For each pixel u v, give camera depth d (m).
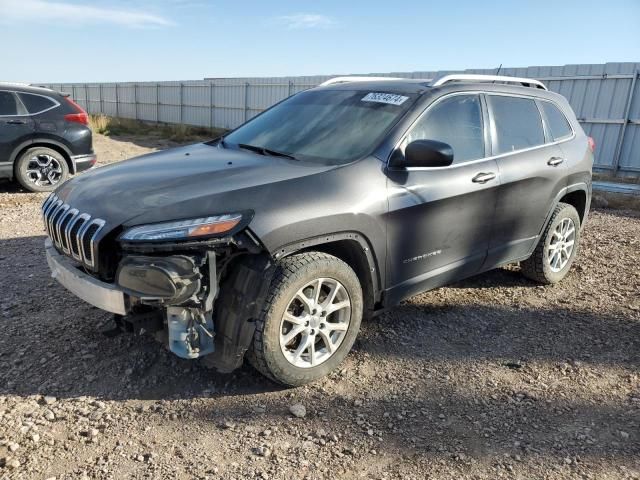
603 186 11.38
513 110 4.45
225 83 24.36
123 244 2.75
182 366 3.36
